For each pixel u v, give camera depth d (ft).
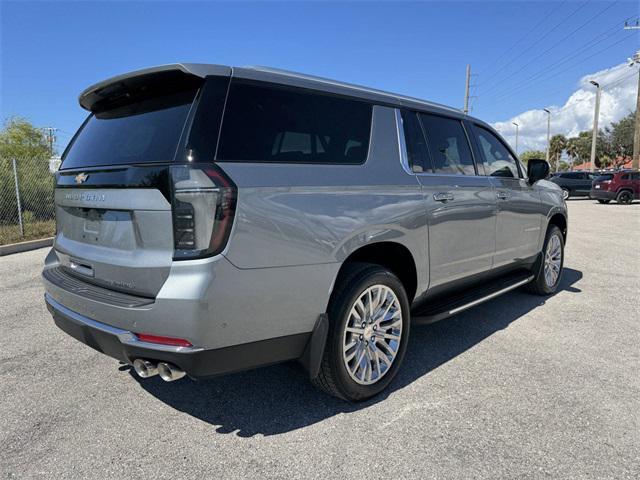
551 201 16.51
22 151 56.49
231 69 7.75
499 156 14.12
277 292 7.46
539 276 16.63
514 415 8.75
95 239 8.39
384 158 9.77
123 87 8.52
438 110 12.00
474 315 15.06
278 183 7.54
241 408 9.10
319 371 8.63
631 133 157.28
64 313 8.43
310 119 8.61
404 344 9.98
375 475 7.02
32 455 7.57
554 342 12.59
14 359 11.52
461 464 7.27
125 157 7.89
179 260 6.79
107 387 10.00
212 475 7.04
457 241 11.46
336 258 8.24
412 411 8.92
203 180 6.76
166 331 6.86
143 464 7.32
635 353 11.80
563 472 7.09
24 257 26.25
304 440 7.97
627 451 7.62
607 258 25.34
